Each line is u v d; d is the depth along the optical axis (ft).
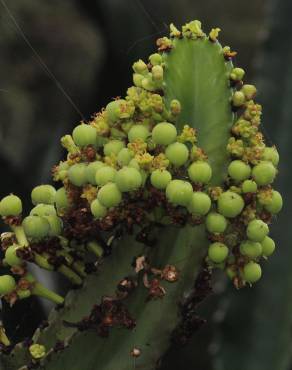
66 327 1.66
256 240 1.63
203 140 1.64
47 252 1.67
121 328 1.65
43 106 7.91
